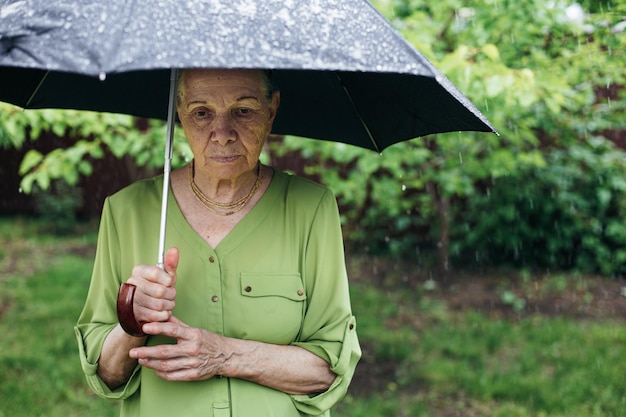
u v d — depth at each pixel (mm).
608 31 3449
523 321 5930
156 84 2137
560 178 6785
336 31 1290
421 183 5035
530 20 3705
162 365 1590
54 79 2006
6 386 4402
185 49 1173
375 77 1833
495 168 4617
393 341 5398
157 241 1754
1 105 3340
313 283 1807
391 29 1344
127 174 9336
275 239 1769
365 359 5090
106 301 1787
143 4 1235
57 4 1260
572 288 6789
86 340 1760
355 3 1374
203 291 1718
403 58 1288
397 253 7797
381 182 5004
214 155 1615
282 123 2176
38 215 9578
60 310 5922
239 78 1577
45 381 4516
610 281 6973
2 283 6633
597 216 7211
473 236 7363
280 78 2039
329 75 1967
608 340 5395
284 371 1714
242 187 1774
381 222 7867
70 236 8656
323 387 1787
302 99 2088
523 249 7391
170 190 1788
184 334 1563
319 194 1840
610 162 6098
